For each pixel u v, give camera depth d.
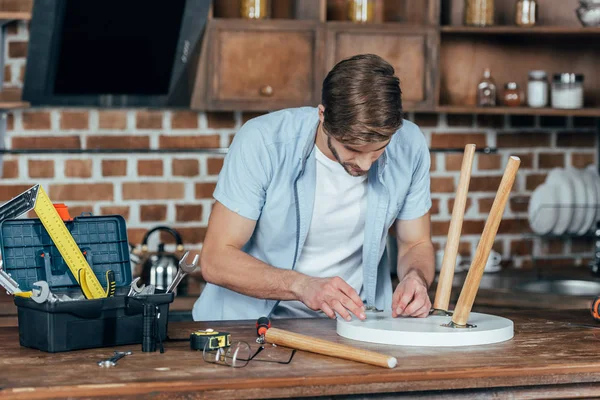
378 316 2.33
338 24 3.79
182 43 3.67
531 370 1.87
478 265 2.17
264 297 2.34
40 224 2.20
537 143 4.37
